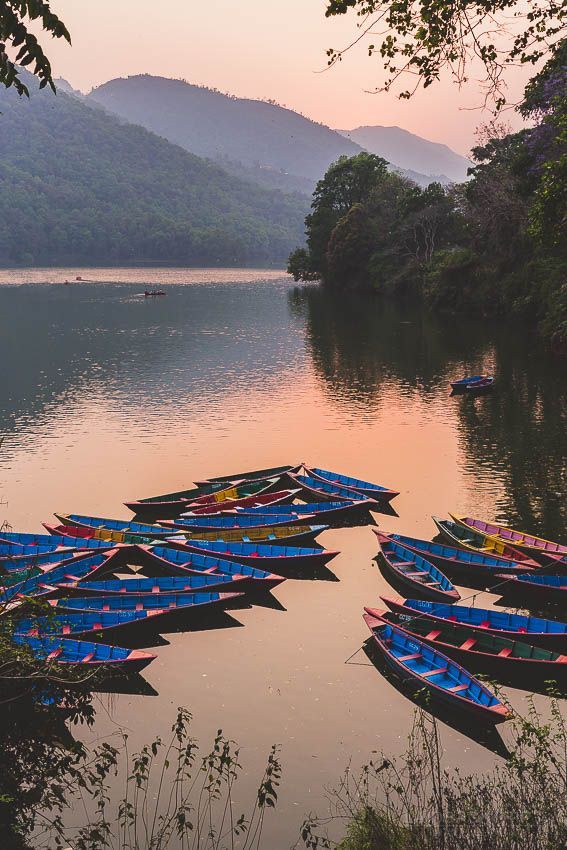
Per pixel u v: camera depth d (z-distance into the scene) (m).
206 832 12.04
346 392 43.91
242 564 21.20
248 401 41.75
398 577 20.61
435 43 12.43
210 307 93.81
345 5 12.20
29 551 21.50
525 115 45.25
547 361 51.16
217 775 13.29
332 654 17.06
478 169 77.25
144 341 64.56
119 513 25.53
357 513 25.50
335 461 31.02
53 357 56.03
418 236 98.69
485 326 68.38
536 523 24.22
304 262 125.38
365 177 116.31
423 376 47.97
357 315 81.38
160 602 18.81
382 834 10.98
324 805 12.58
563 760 13.20
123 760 13.63
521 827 10.34
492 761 13.52
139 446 33.09
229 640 17.75
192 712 15.00
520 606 19.47
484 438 33.88
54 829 11.96
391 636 17.06
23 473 29.39
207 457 31.56
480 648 16.80
